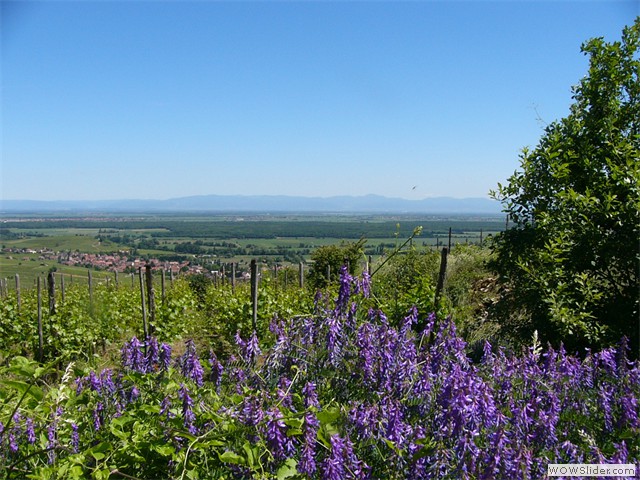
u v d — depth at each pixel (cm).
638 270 614
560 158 698
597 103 710
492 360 429
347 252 1431
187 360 396
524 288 656
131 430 322
